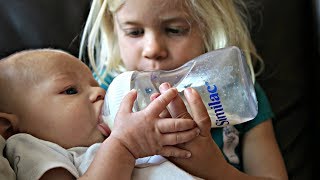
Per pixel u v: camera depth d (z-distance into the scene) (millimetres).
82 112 861
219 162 831
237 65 835
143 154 773
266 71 1251
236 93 824
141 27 966
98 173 754
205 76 832
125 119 769
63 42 1245
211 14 1025
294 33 1260
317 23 1245
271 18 1262
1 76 873
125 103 782
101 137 875
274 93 1247
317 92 1256
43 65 872
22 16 1246
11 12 1247
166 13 947
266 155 1073
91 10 1145
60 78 868
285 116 1243
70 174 782
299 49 1261
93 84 920
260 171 1063
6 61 889
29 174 767
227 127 1049
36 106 854
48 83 862
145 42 968
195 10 985
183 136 760
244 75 833
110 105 829
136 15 949
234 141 1056
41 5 1255
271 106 1239
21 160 791
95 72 1175
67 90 874
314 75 1258
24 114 857
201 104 771
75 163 817
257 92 1128
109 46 1163
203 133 784
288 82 1253
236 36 1091
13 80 867
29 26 1242
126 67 1050
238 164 1057
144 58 978
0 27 1236
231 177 856
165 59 974
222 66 833
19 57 887
